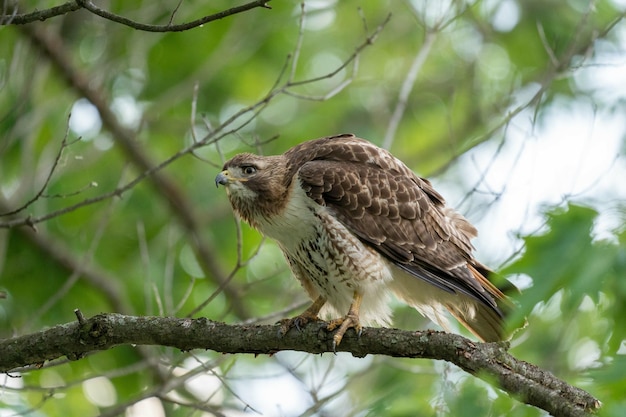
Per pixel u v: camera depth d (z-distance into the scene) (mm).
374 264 9938
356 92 17141
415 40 16750
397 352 8438
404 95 12219
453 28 16172
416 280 10500
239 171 10211
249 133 15891
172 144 16031
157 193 15070
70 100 14734
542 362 11047
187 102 15992
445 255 10312
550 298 7359
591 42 12711
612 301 8250
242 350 8758
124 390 13766
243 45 15852
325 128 16688
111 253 14992
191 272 14906
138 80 15945
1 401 11844
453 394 9648
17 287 14312
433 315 10703
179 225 14672
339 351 8828
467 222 11016
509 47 16656
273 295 14617
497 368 7828
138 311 14438
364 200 10023
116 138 14547
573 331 10977
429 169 16406
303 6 10977
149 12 14789
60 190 14578
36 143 14852
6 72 13211
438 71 17391
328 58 16875
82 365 13789
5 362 8688
